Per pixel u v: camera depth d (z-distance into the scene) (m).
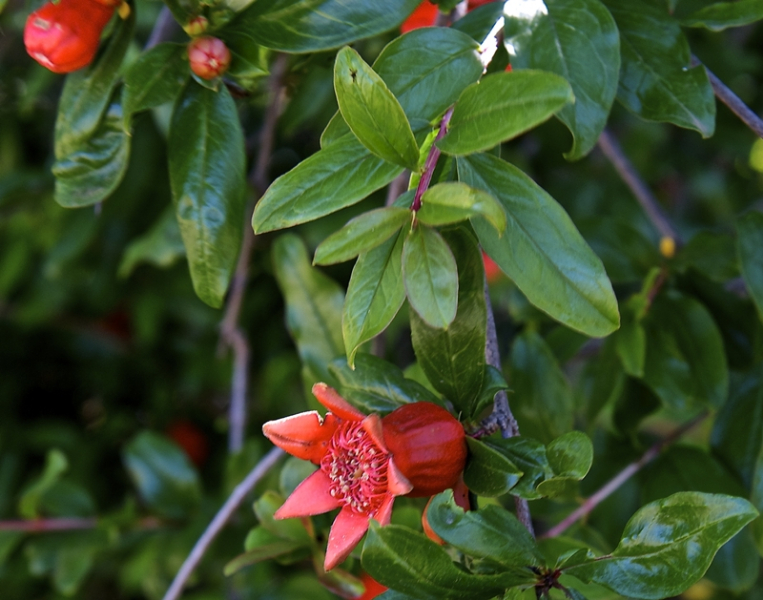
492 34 0.54
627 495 0.66
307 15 0.55
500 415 0.55
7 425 1.04
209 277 0.57
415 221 0.51
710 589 1.04
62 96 0.58
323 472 0.53
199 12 0.56
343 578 0.59
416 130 0.53
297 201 0.52
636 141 1.04
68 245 0.92
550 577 0.52
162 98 0.56
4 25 0.91
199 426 1.12
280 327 1.02
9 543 0.78
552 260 0.52
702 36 0.88
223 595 0.79
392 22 0.54
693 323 0.64
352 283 0.52
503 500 0.71
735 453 0.64
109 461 1.07
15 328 1.10
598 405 0.65
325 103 0.79
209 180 0.57
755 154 1.08
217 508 0.78
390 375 0.56
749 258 0.61
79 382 1.14
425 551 0.51
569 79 0.54
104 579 1.09
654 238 1.03
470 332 0.54
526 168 0.92
